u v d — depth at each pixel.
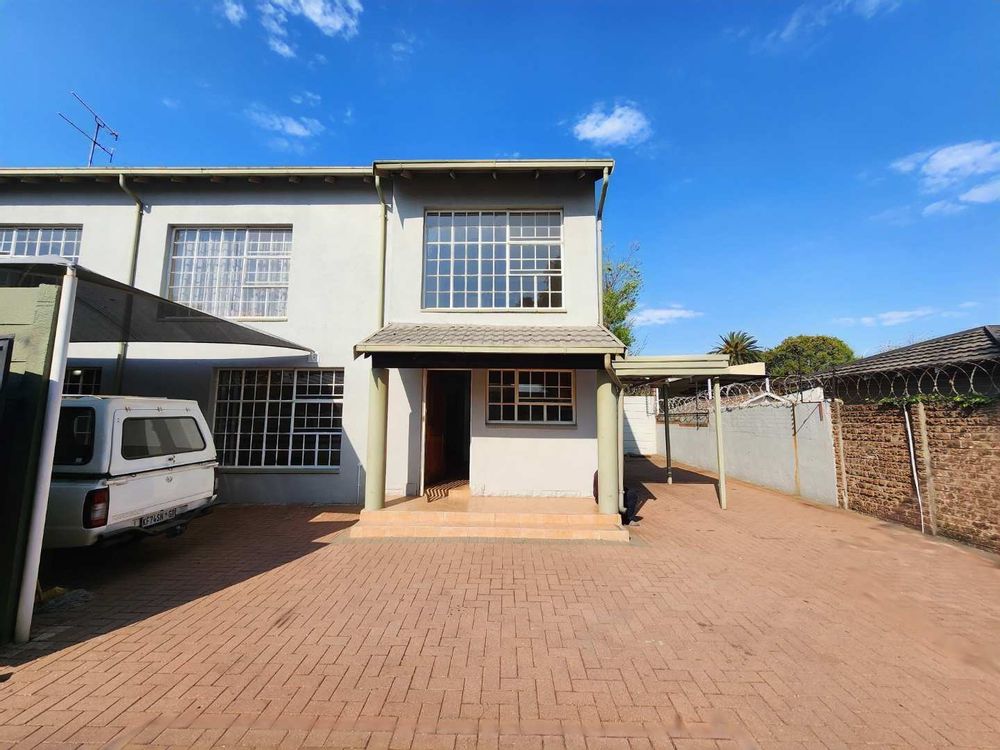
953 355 6.90
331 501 8.85
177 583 4.97
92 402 4.95
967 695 3.06
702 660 3.47
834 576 5.27
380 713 2.82
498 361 7.25
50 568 5.11
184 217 9.40
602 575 5.25
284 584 4.93
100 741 2.55
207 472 6.42
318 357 9.12
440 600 4.53
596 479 7.84
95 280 4.66
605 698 2.99
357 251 9.34
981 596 4.70
